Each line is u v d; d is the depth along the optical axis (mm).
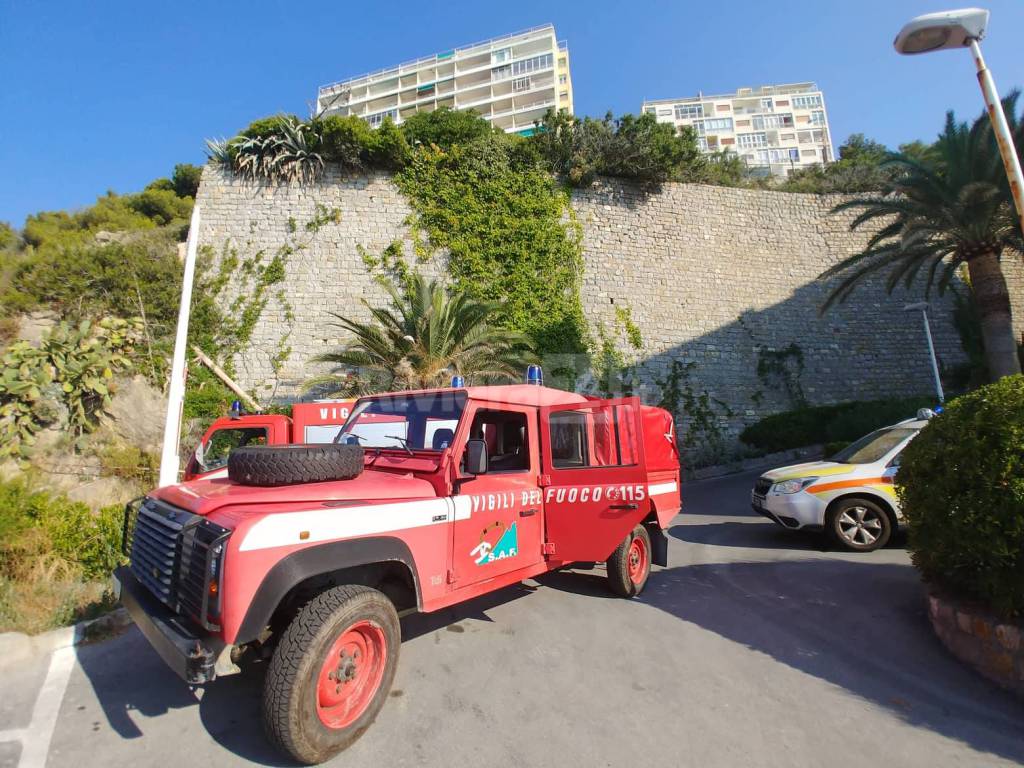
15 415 12391
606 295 22188
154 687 3713
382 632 3213
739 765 2857
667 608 5289
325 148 20297
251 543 2752
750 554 7492
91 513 6504
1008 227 14617
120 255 17391
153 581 3199
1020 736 3107
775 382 23375
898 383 24172
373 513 3344
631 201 23469
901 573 6070
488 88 71750
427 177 20938
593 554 4953
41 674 3904
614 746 3025
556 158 22500
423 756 2926
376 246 20156
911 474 4469
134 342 15766
